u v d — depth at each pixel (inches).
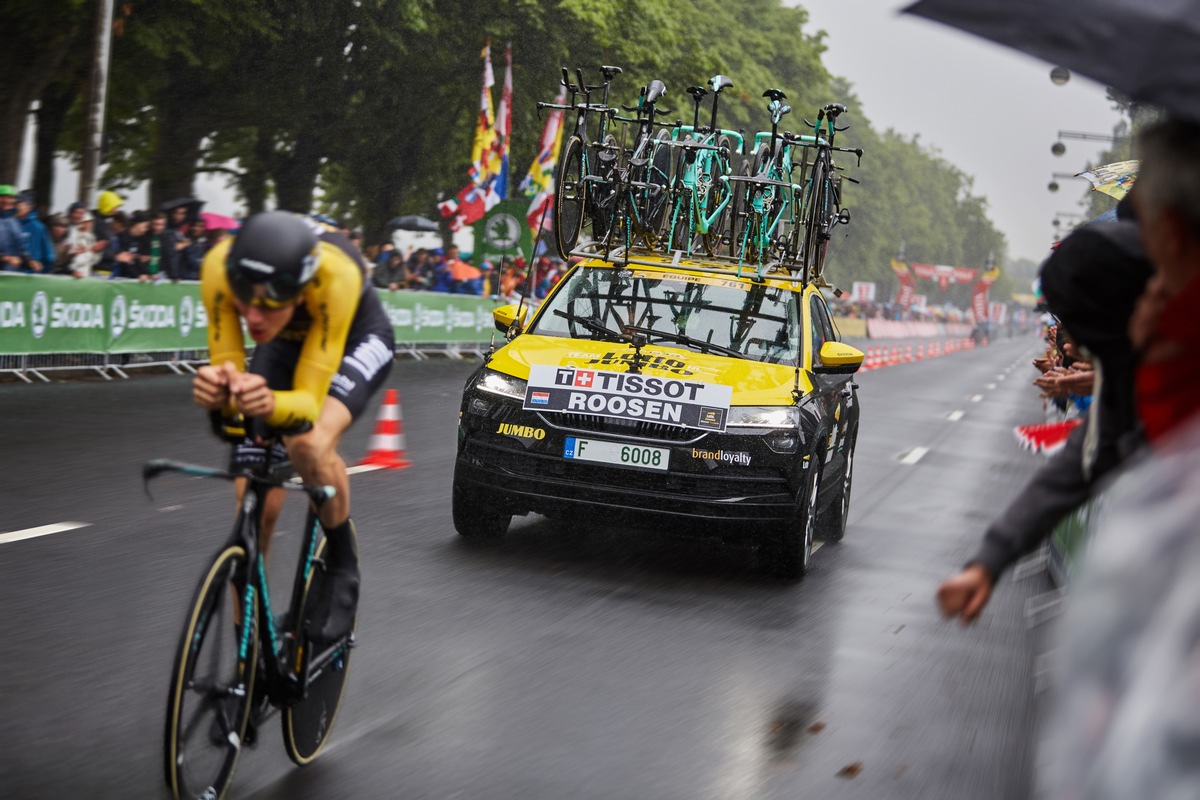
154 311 639.1
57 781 144.4
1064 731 41.1
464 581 258.4
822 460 294.2
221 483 352.5
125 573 244.2
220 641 135.8
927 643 235.8
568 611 241.8
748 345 301.7
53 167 978.7
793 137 359.6
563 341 301.3
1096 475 94.2
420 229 1004.6
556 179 341.4
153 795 142.0
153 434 441.4
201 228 699.4
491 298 1035.9
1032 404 1029.2
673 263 327.3
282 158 1140.5
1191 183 53.4
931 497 439.5
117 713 168.1
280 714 156.2
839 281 3425.2
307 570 151.2
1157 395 56.9
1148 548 39.0
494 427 284.5
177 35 892.0
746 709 189.5
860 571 302.4
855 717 188.7
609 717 181.6
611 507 276.7
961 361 1999.3
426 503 345.4
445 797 148.4
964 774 166.2
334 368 140.0
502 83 1141.7
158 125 1049.5
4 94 829.8
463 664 202.8
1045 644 239.0
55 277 571.5
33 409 483.5
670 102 1299.2
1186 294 54.8
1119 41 63.2
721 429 274.2
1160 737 36.4
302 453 138.8
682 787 155.8
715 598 261.7
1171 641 37.1
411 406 609.3
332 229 147.6
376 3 995.3
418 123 1167.6
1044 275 102.5
